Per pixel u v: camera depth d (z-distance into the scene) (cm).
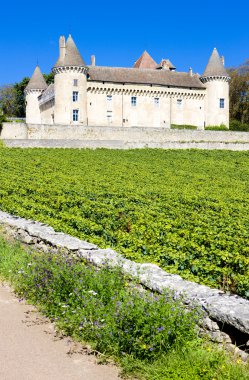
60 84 6988
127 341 575
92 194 2164
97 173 3312
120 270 785
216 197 2328
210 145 5906
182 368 525
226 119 7844
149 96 7594
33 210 1634
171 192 2425
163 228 1360
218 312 605
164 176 3369
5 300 791
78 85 7019
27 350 594
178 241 1186
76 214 1623
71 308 686
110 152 5072
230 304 618
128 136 6194
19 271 867
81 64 7006
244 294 878
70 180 2825
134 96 7512
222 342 603
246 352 580
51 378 525
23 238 1202
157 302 621
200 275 975
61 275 774
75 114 7056
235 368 531
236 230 1454
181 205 2025
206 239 1253
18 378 521
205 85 7888
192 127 7694
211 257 1082
